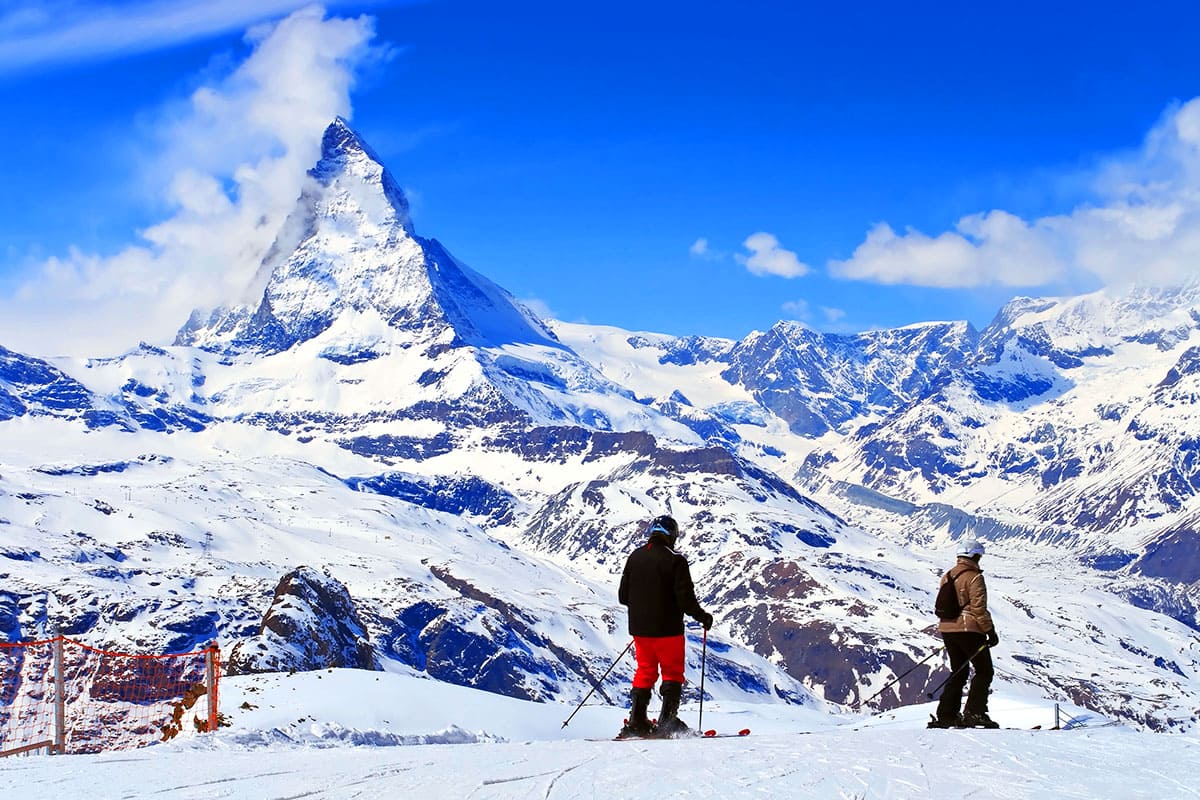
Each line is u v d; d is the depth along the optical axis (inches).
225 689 1770.4
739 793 686.5
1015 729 1008.9
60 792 693.3
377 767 784.9
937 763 794.2
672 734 962.1
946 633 1095.0
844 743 893.8
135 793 690.2
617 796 678.5
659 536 982.4
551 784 716.7
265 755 863.1
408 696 1876.2
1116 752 850.8
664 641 966.4
